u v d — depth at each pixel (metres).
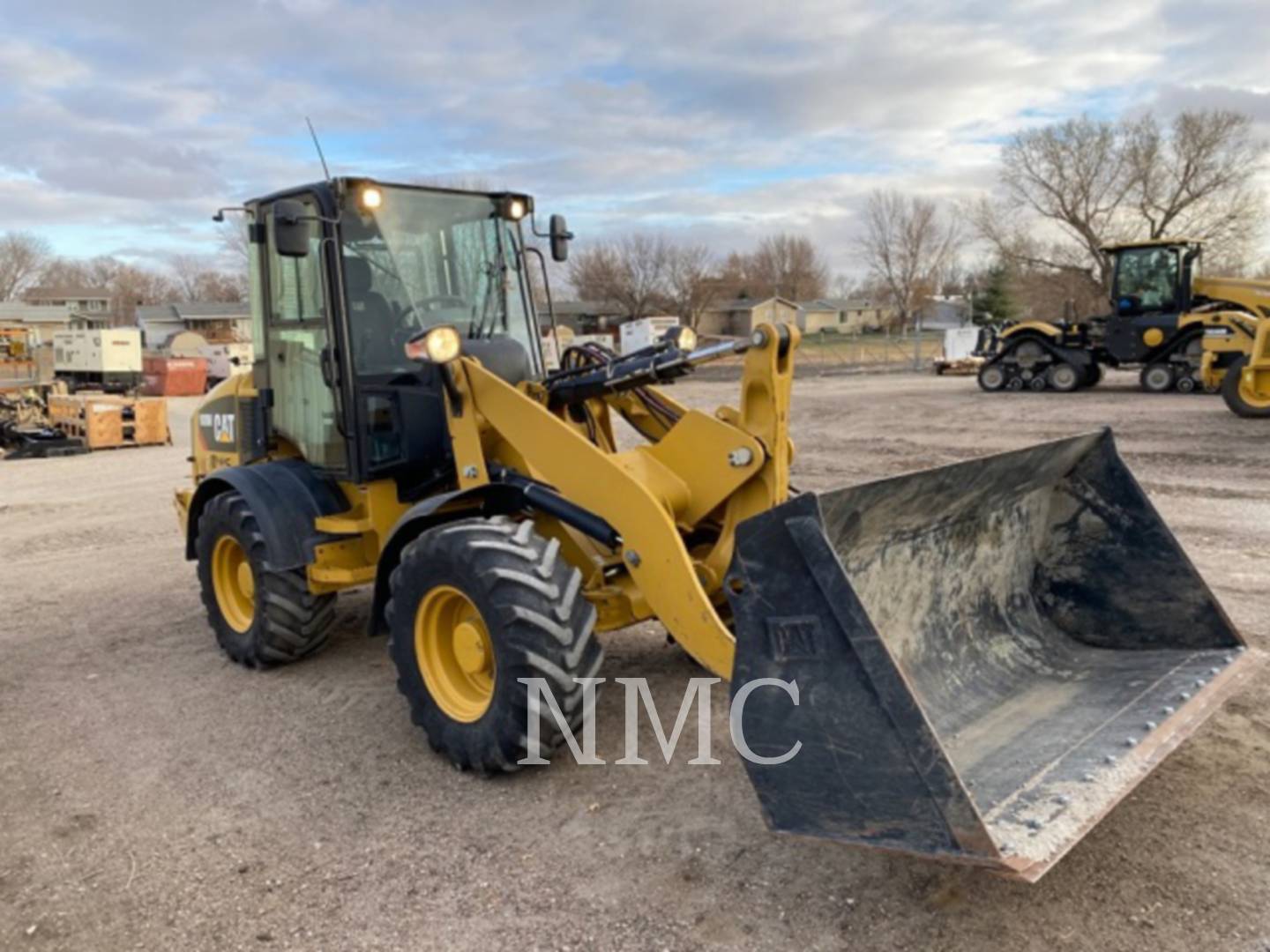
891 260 67.00
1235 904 2.79
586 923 2.91
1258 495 8.41
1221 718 3.99
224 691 4.99
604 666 5.00
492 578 3.58
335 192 4.51
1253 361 13.26
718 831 3.36
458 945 2.84
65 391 21.03
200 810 3.73
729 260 74.50
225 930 2.97
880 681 2.55
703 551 4.10
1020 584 4.05
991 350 22.00
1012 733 3.27
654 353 4.14
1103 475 3.89
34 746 4.41
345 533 4.83
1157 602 3.83
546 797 3.68
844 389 24.34
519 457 4.21
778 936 2.79
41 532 9.84
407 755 4.12
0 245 88.25
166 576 7.70
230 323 67.06
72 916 3.08
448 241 4.91
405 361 4.79
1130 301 19.44
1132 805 3.36
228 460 5.91
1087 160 44.19
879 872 3.06
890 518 3.18
